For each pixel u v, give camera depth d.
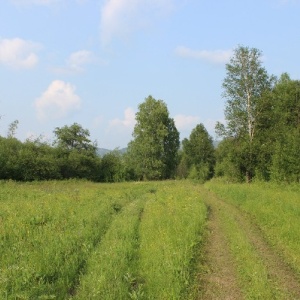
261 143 42.22
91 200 22.23
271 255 11.30
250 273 9.27
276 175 33.00
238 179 42.91
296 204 17.88
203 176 78.56
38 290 7.71
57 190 31.86
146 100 73.69
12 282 7.91
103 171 67.94
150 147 70.94
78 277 9.06
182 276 8.95
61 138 65.81
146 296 7.98
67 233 12.30
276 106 44.31
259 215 17.00
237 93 42.50
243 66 42.41
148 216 16.91
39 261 9.10
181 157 94.69
